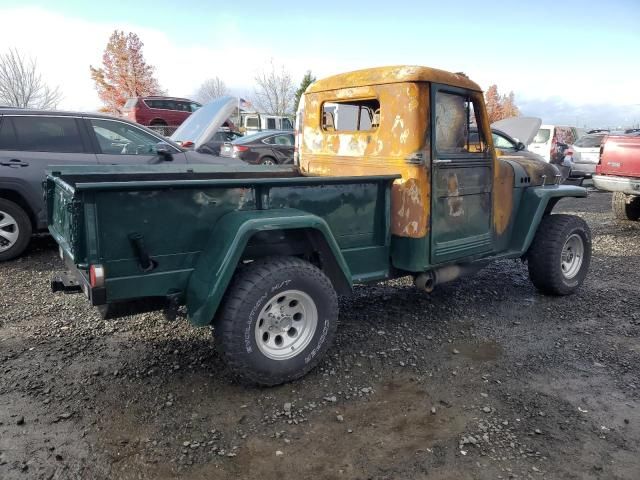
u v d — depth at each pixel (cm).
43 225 610
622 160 870
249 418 294
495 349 391
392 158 390
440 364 365
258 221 301
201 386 328
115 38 3441
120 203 278
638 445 273
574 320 452
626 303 495
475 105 421
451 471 251
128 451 262
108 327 417
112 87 3516
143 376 338
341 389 328
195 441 271
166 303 310
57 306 460
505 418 297
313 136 473
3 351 370
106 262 279
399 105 381
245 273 312
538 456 263
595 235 820
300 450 266
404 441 274
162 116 2011
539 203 473
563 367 362
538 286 507
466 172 412
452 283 554
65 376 336
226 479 244
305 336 332
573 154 1509
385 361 367
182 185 292
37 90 2886
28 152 588
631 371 357
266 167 489
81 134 615
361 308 473
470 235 428
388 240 390
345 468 252
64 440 269
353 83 419
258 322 310
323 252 345
